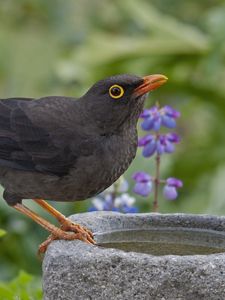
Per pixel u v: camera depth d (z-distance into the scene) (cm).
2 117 1134
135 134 1118
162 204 1606
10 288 1241
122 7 2006
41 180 1108
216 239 1061
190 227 1075
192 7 2091
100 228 1070
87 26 2020
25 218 1606
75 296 952
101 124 1095
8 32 1970
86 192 1112
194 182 1759
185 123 1953
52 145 1098
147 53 1864
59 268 956
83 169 1091
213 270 920
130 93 1091
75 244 977
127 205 1246
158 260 927
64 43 1989
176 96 1908
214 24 1792
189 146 1908
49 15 2011
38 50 1961
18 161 1112
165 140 1211
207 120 1939
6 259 1593
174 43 1861
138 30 2034
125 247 1046
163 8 2091
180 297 925
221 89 1864
